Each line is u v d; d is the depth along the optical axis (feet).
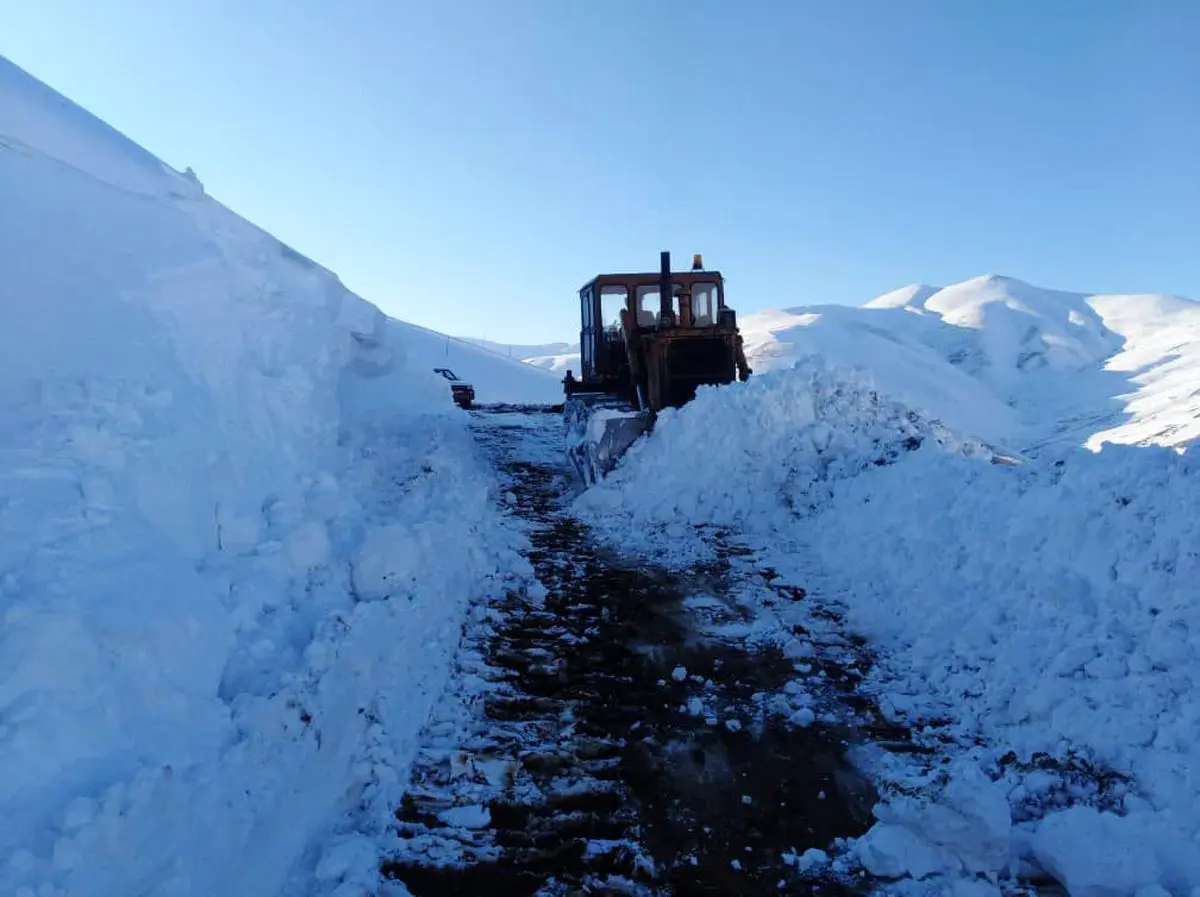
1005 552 16.57
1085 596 14.30
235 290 18.61
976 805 10.32
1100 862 9.34
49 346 11.77
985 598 16.26
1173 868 9.34
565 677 15.92
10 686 7.59
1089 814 10.02
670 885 10.28
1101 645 13.21
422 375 52.24
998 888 9.92
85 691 8.25
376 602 15.16
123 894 7.23
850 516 22.95
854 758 13.05
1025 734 12.68
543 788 12.28
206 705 10.11
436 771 12.54
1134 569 13.75
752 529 25.55
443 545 19.69
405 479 27.09
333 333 25.16
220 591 12.17
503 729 13.87
